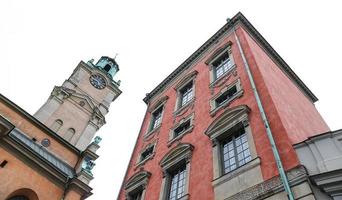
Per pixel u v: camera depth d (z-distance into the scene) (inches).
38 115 1362.0
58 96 1507.1
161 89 1135.0
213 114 691.4
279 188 404.2
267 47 932.0
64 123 1418.6
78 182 826.2
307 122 645.3
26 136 920.9
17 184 728.3
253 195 431.5
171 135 796.6
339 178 354.3
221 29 1000.9
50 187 786.8
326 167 381.4
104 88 1814.7
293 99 716.0
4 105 937.5
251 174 464.8
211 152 592.7
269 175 434.9
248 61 737.0
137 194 738.8
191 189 559.5
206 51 1024.9
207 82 852.6
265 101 568.7
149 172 731.4
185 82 984.3
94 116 1562.5
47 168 802.2
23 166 765.9
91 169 952.9
